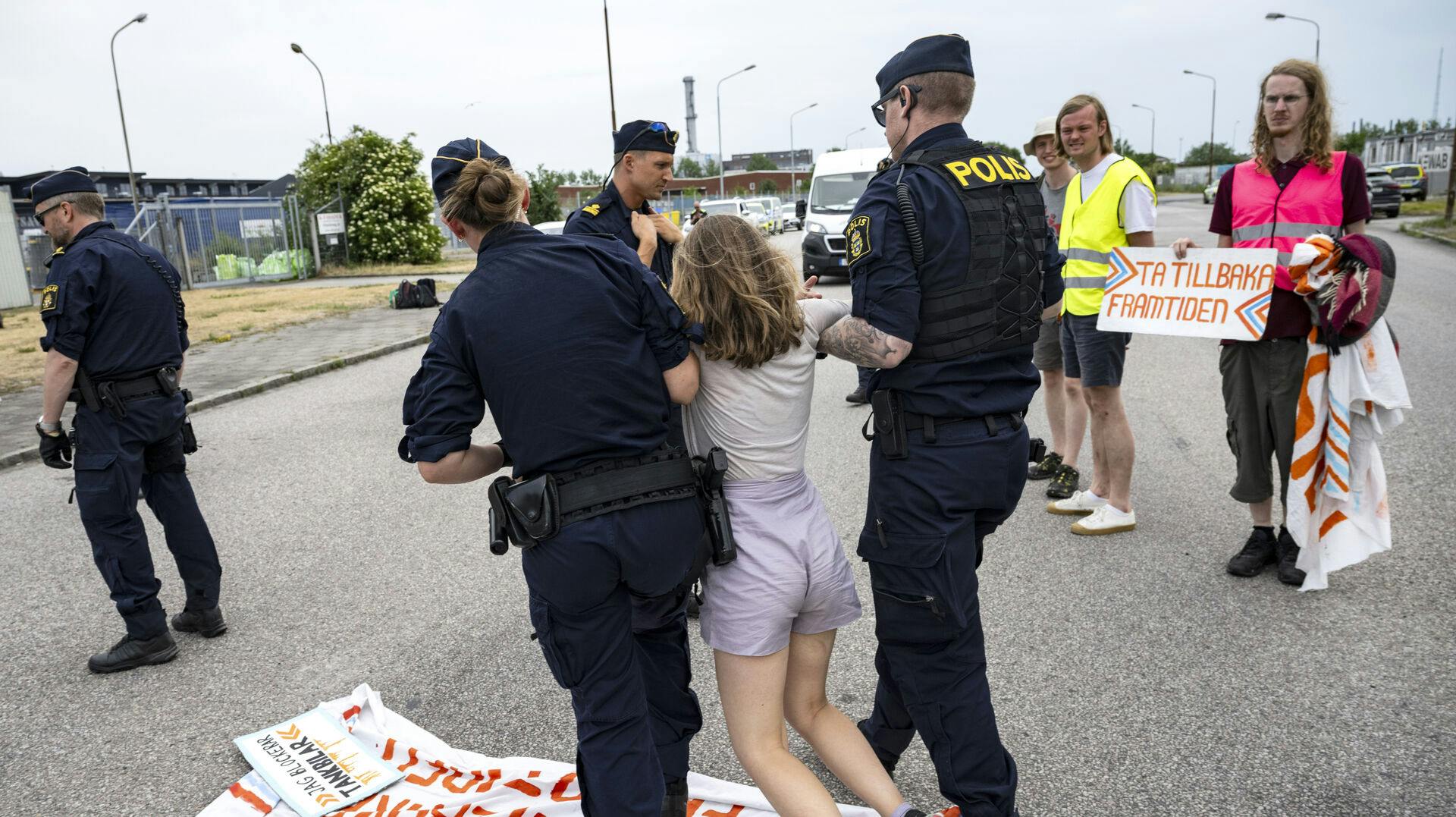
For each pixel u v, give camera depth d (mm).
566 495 2072
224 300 20750
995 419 2264
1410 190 40219
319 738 3156
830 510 5344
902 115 2344
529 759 2961
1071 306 4531
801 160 137250
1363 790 2629
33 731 3361
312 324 15719
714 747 3055
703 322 2152
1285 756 2803
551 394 2051
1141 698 3172
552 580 2090
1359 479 3715
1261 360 3912
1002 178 2291
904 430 2252
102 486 3666
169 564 5000
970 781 2316
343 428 8250
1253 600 3855
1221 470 5613
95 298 3605
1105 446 4648
